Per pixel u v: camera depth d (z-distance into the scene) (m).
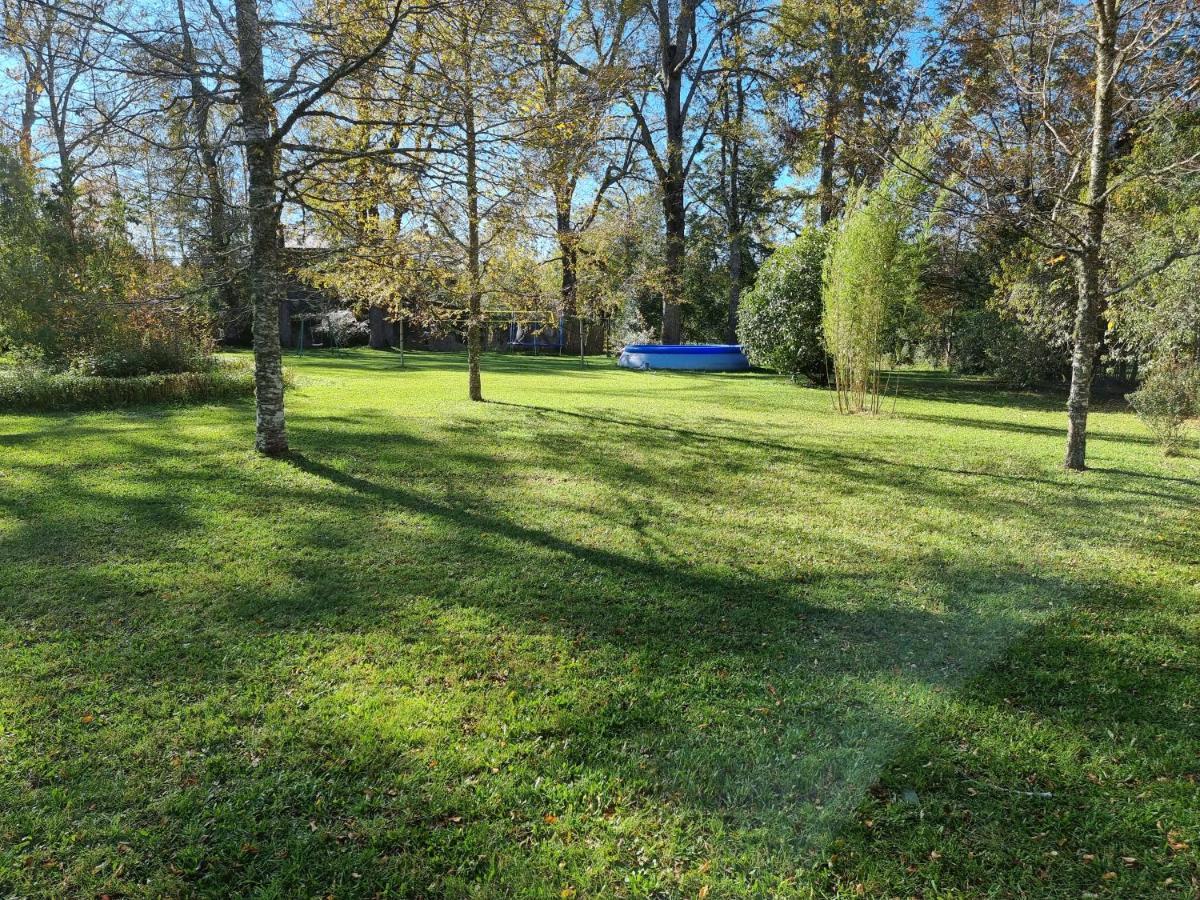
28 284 12.37
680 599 4.35
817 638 3.85
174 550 5.04
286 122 7.20
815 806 2.51
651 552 5.20
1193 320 11.55
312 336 38.47
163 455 7.96
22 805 2.46
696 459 8.60
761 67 26.34
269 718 2.99
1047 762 2.77
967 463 8.59
